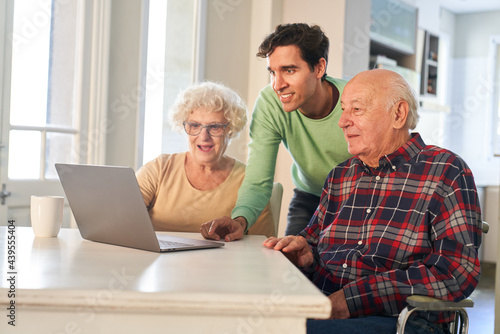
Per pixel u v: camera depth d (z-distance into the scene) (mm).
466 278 1204
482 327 3008
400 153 1393
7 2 2293
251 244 1416
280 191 1929
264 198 1767
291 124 1891
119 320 773
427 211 1307
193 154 1816
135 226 1211
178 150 3182
